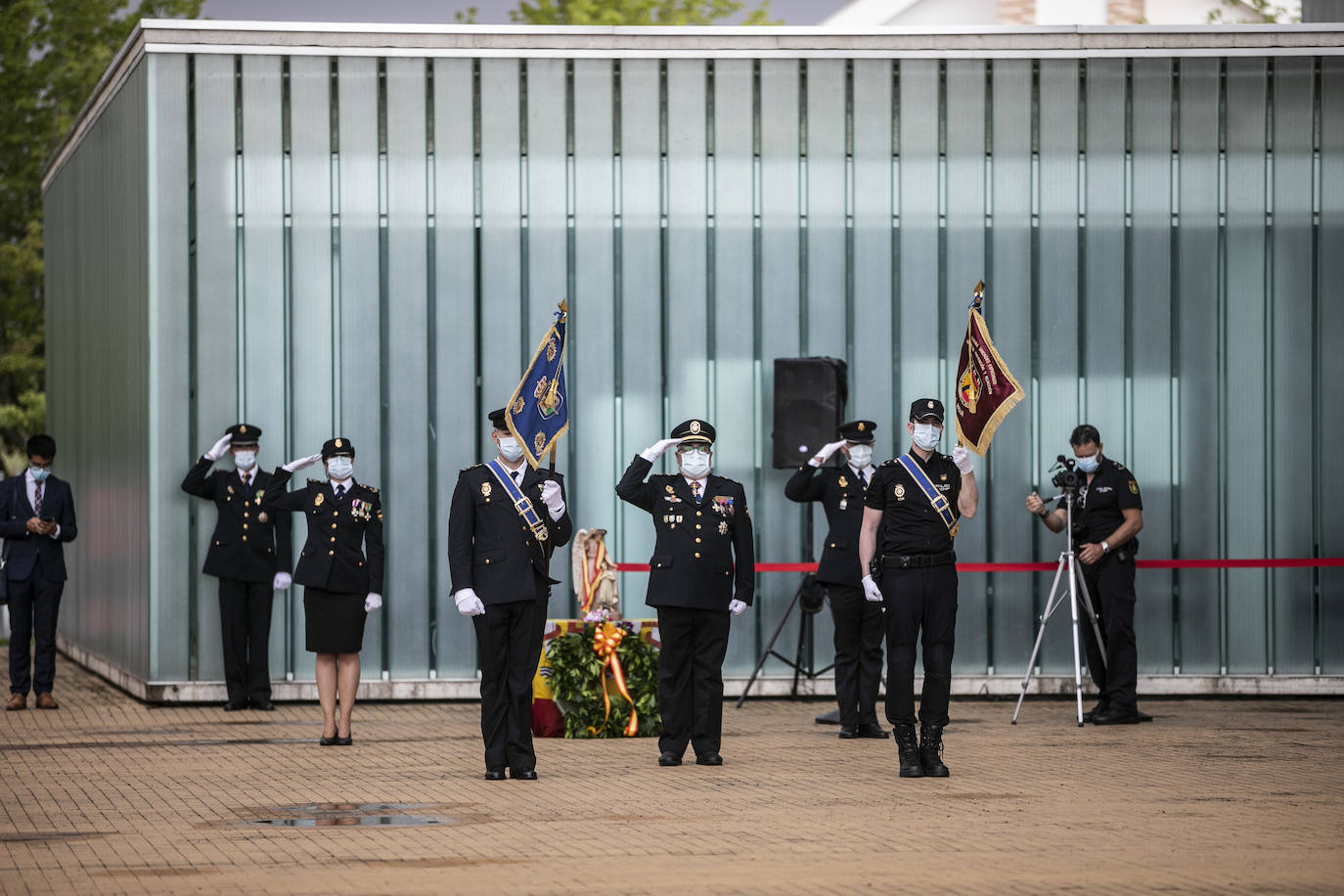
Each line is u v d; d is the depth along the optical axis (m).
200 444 28.22
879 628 24.09
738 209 28.89
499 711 19.94
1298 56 29.25
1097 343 29.03
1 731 25.00
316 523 23.23
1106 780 19.56
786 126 28.94
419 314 28.55
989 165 29.06
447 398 28.55
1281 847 15.12
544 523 20.27
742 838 15.67
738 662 28.70
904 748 20.00
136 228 29.25
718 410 28.81
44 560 28.19
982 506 28.88
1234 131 29.23
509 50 28.70
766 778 19.89
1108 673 25.70
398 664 28.33
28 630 28.27
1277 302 29.23
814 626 28.86
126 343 30.47
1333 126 29.31
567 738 24.30
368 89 28.53
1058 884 13.44
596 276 28.80
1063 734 24.19
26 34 66.81
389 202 28.55
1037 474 28.91
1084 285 29.06
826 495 24.66
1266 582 29.03
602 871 14.09
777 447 28.05
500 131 28.70
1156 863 14.36
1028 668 25.52
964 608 28.83
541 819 16.88
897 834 15.85
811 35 28.94
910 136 29.02
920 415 20.33
